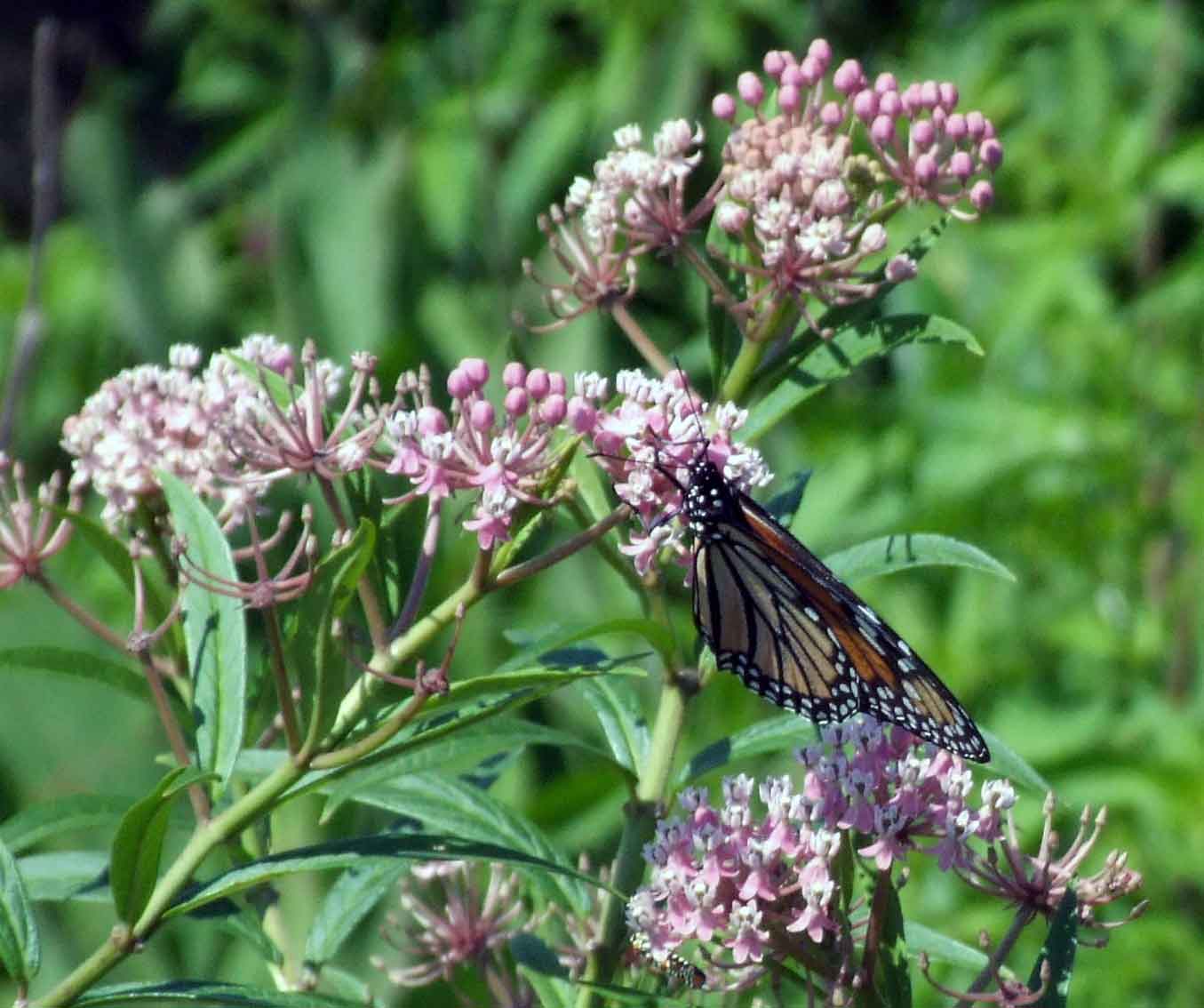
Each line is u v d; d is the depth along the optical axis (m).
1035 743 1.66
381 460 1.20
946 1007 1.42
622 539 1.23
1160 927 1.54
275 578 1.20
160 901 1.19
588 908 1.23
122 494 1.23
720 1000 1.23
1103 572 1.83
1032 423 1.85
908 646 1.20
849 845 1.19
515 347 1.22
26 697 1.60
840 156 1.24
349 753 1.19
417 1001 1.34
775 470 2.06
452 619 1.19
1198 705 1.75
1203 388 1.87
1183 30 2.26
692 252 1.25
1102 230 2.03
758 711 1.72
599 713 1.24
